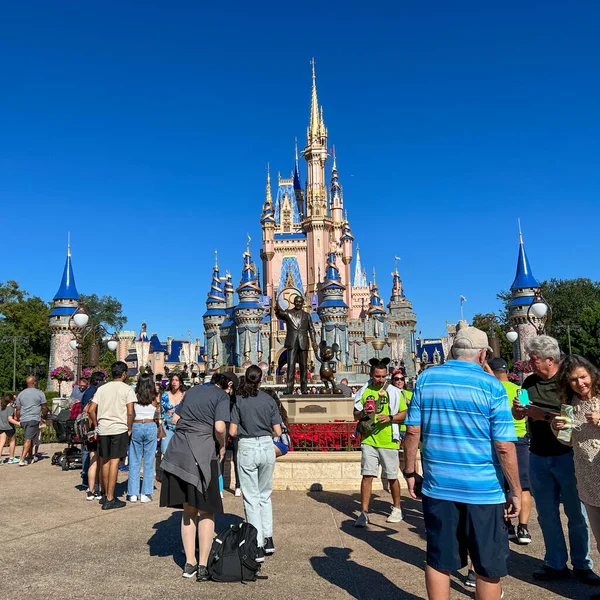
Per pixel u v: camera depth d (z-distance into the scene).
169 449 7.14
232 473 12.78
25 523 9.64
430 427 5.08
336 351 18.23
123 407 11.04
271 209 105.19
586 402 5.96
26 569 7.15
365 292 110.75
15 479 14.38
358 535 8.85
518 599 6.20
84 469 13.25
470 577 6.66
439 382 5.14
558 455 6.88
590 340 68.62
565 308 79.69
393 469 9.59
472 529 4.79
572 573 6.93
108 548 8.12
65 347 59.47
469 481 4.82
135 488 11.60
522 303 59.94
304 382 16.97
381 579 6.80
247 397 8.01
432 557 4.86
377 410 9.55
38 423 17.28
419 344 131.12
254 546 6.87
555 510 6.93
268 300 96.06
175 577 6.88
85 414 13.21
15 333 88.31
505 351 83.00
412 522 9.72
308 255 103.19
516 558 7.68
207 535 6.91
